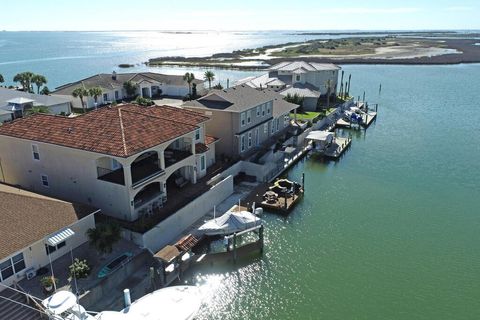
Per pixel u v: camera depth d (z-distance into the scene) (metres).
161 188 35.34
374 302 26.77
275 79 84.44
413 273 29.81
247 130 49.91
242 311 26.08
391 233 35.41
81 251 28.97
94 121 34.91
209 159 44.34
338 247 33.09
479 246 33.47
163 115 39.91
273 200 39.66
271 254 32.12
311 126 64.19
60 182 34.59
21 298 23.80
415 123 75.25
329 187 45.38
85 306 24.70
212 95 50.03
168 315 23.48
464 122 75.81
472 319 25.33
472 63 183.00
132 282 27.47
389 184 46.44
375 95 103.50
